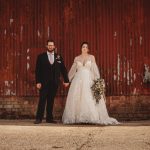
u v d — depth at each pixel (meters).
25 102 12.66
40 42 12.66
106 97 12.65
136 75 12.71
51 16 12.67
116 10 12.72
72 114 10.87
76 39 12.68
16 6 12.69
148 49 12.77
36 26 12.66
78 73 11.15
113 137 8.01
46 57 11.00
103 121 10.89
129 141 7.41
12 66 12.66
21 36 12.67
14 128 9.70
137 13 12.77
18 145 6.96
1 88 12.66
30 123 11.12
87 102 10.77
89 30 12.68
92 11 12.69
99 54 12.69
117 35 12.71
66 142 7.30
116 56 12.70
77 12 12.68
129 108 12.67
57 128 9.70
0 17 12.70
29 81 12.66
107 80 12.67
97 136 8.17
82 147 6.68
